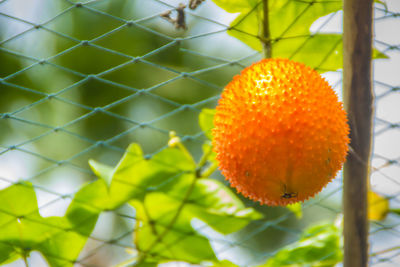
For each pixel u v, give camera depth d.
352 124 1.25
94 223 1.33
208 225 1.36
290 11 1.33
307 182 1.21
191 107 1.30
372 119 1.25
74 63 1.55
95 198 1.32
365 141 1.25
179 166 1.36
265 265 1.36
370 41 1.24
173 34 1.55
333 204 1.53
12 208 1.31
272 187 1.21
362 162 1.25
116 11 1.55
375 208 1.39
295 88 1.21
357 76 1.24
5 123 1.55
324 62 1.36
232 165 1.22
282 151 1.20
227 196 1.36
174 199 1.35
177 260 1.34
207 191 1.35
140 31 1.55
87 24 1.55
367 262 1.27
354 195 1.26
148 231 1.34
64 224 1.32
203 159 1.36
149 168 1.34
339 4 1.33
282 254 1.37
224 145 1.22
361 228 1.26
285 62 1.23
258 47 1.36
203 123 1.37
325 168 1.21
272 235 1.55
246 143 1.20
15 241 1.32
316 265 1.36
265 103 1.20
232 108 1.22
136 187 1.33
